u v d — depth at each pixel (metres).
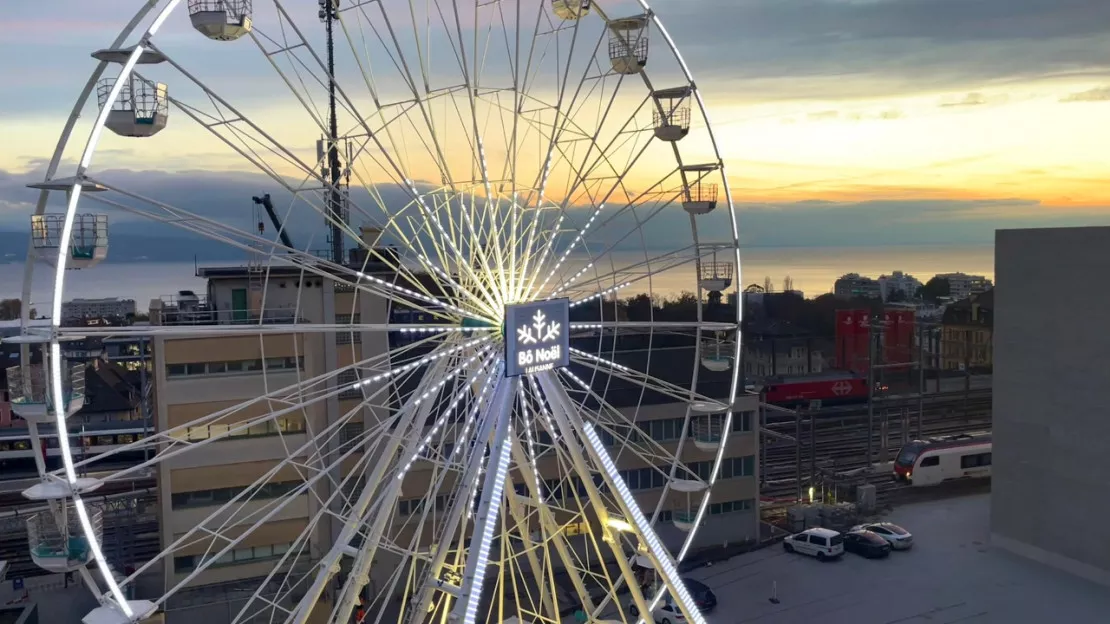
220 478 42.38
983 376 98.88
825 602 42.03
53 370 20.86
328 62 34.97
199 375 42.47
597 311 84.69
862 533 48.12
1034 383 46.34
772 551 48.88
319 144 33.59
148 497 51.12
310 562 42.44
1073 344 44.41
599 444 26.34
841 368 94.88
